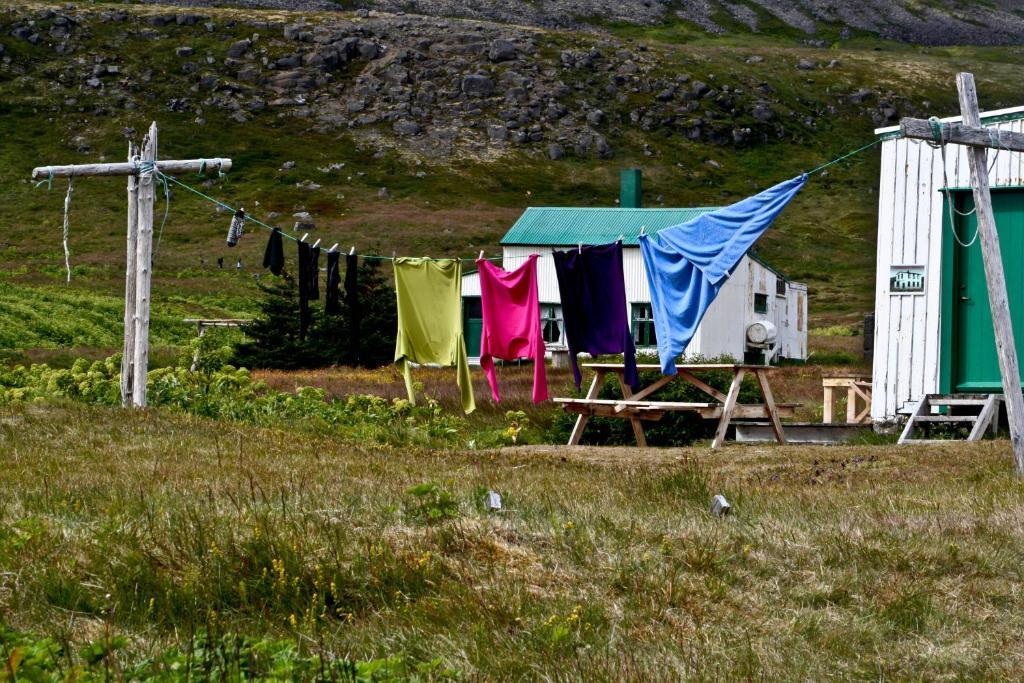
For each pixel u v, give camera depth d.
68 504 9.02
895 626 6.90
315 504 9.02
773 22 196.88
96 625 6.22
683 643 6.33
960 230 16.59
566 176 115.62
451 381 31.22
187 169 17.31
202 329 48.00
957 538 8.75
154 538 7.52
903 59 170.75
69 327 46.94
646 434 18.72
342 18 141.88
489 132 121.38
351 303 15.08
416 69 130.12
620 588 7.32
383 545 7.60
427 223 91.56
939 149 17.91
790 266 89.25
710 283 13.76
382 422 18.86
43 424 14.47
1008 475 12.12
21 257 74.38
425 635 6.26
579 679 5.65
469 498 9.48
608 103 132.25
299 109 120.75
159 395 18.30
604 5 193.25
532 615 6.62
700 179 119.75
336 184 103.81
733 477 12.82
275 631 6.31
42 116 110.88
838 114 145.00
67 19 128.25
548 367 41.25
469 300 47.53
